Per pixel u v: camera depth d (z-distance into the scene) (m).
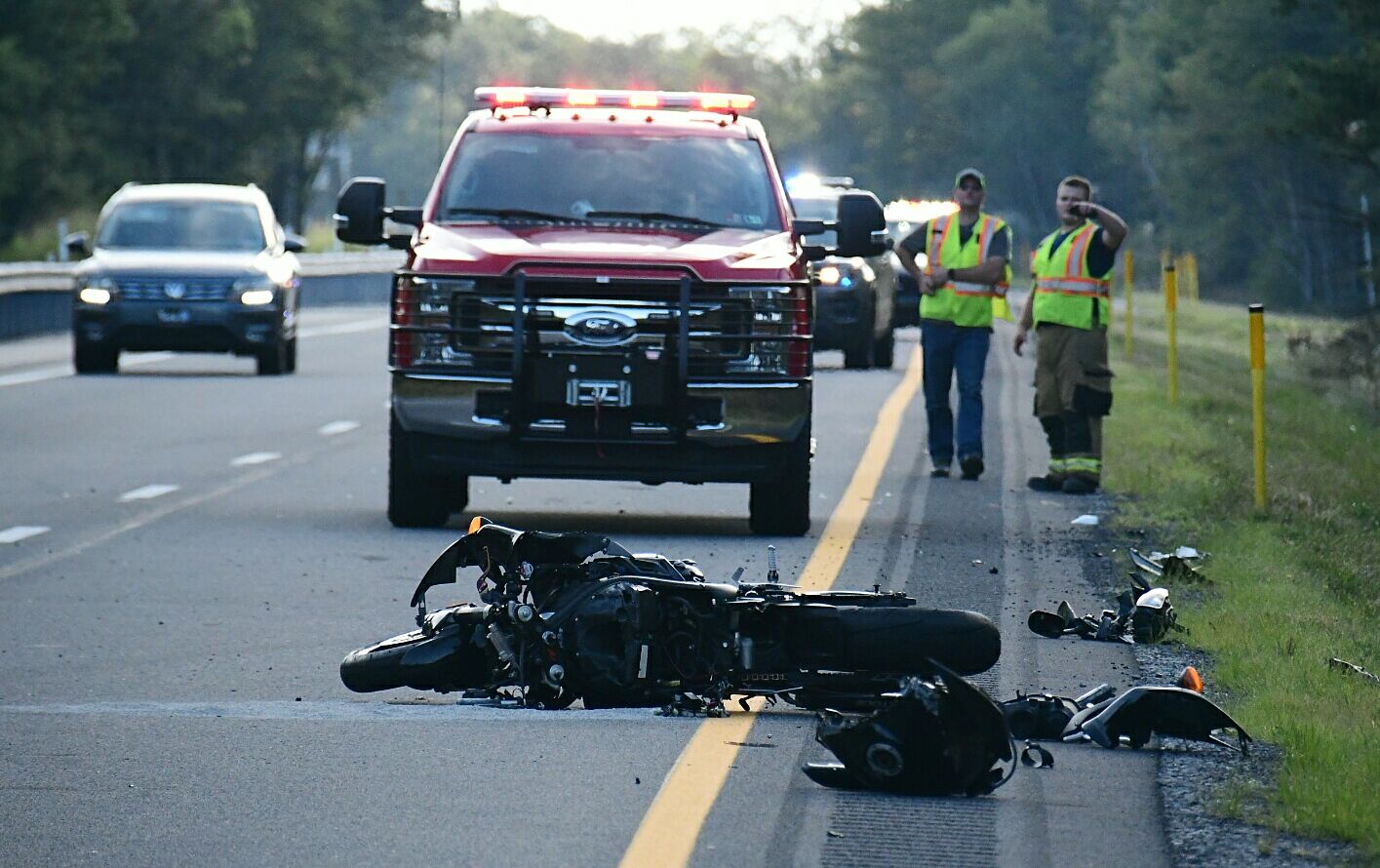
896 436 78.25
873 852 24.03
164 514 55.31
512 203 53.47
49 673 34.97
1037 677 34.09
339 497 59.06
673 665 31.00
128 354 126.44
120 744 29.59
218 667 35.38
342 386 99.69
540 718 30.94
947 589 43.12
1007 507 58.06
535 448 50.03
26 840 24.67
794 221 53.94
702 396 49.94
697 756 28.52
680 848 24.12
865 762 26.56
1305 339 135.50
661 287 49.59
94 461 67.81
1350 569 47.56
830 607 30.39
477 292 49.97
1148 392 96.69
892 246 65.94
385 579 44.66
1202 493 59.06
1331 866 23.36
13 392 94.12
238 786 27.19
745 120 56.19
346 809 26.02
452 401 50.19
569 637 30.81
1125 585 43.94
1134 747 29.02
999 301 65.31
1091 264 61.97
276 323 104.75
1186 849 24.19
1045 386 62.09
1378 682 33.88
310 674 34.78
